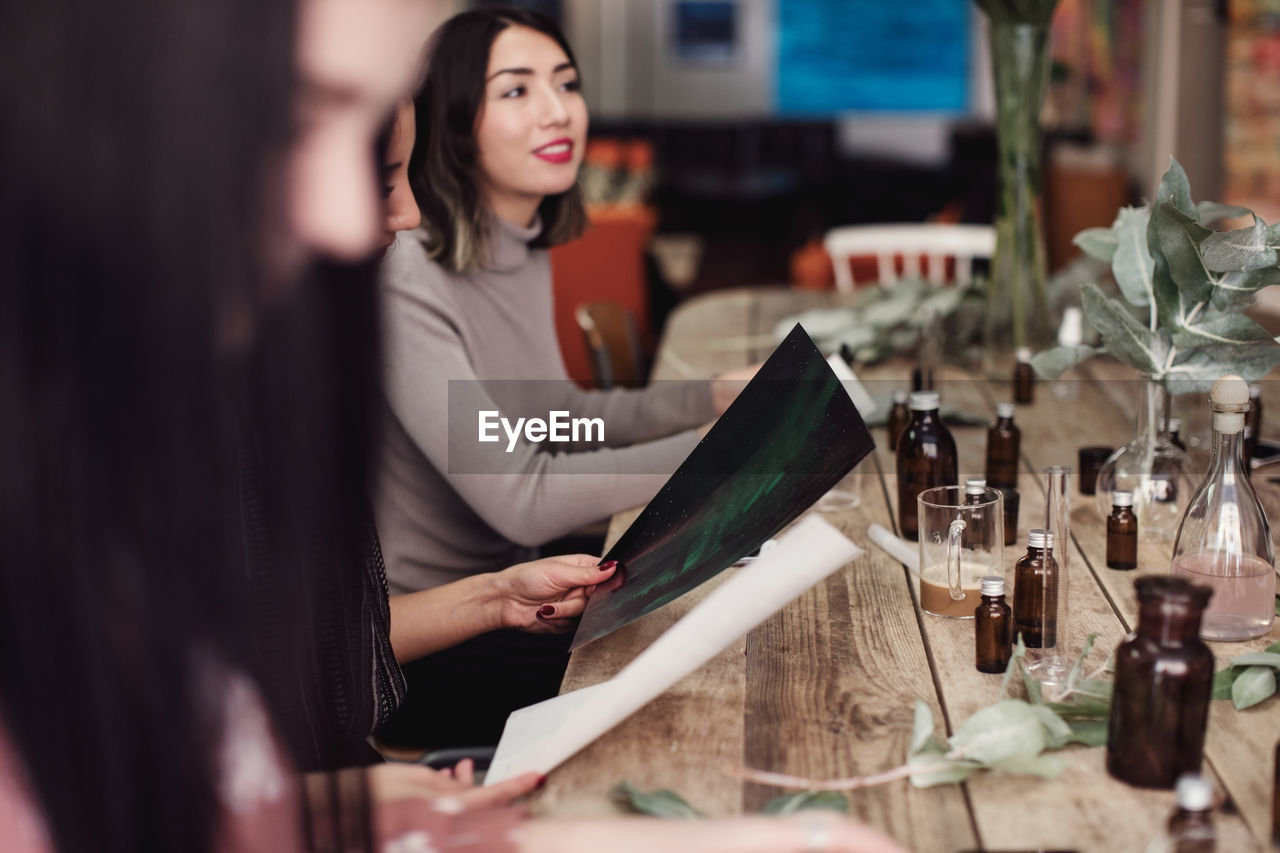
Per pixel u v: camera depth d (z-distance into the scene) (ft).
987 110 40.68
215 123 1.62
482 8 6.50
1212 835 2.41
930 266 15.10
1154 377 4.76
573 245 14.89
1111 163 21.74
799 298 11.84
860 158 39.04
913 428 5.08
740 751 3.34
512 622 4.65
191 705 1.90
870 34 40.75
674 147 39.09
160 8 1.59
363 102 1.75
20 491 1.74
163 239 1.64
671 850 2.62
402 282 5.80
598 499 5.73
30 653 1.83
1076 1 25.20
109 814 1.91
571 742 3.26
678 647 3.24
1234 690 3.45
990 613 3.74
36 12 1.60
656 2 40.96
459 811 2.72
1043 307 8.06
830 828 2.60
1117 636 4.02
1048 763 3.02
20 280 1.65
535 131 6.38
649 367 12.71
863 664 3.87
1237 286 4.38
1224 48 16.60
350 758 2.65
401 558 5.99
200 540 1.82
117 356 1.69
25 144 1.61
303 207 1.76
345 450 1.99
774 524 3.78
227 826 1.99
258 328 1.82
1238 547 3.92
